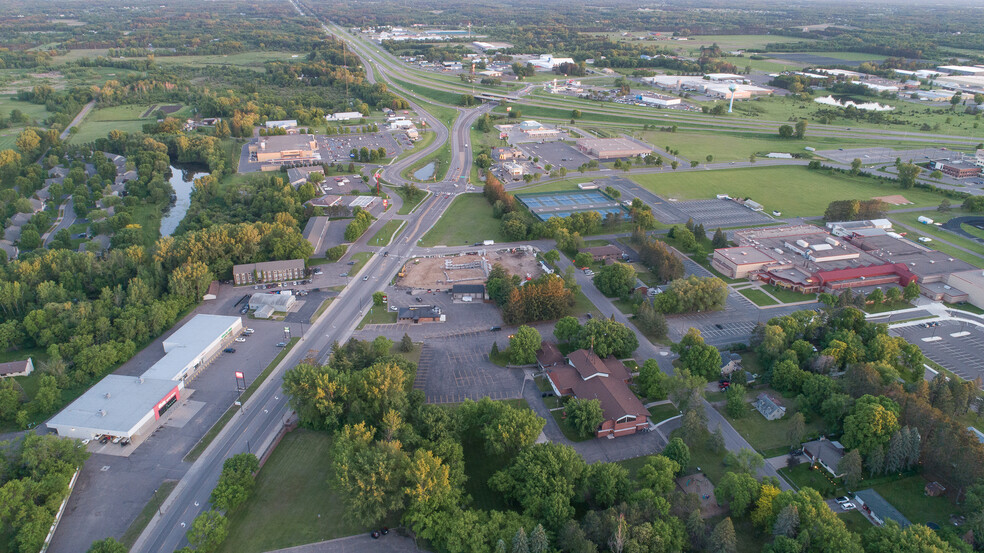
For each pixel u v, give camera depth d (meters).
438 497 143.00
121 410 182.75
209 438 178.50
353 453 154.38
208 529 138.25
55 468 155.50
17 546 139.75
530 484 146.62
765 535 143.75
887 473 162.00
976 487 144.75
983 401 181.62
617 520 135.12
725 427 182.50
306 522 149.75
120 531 147.25
